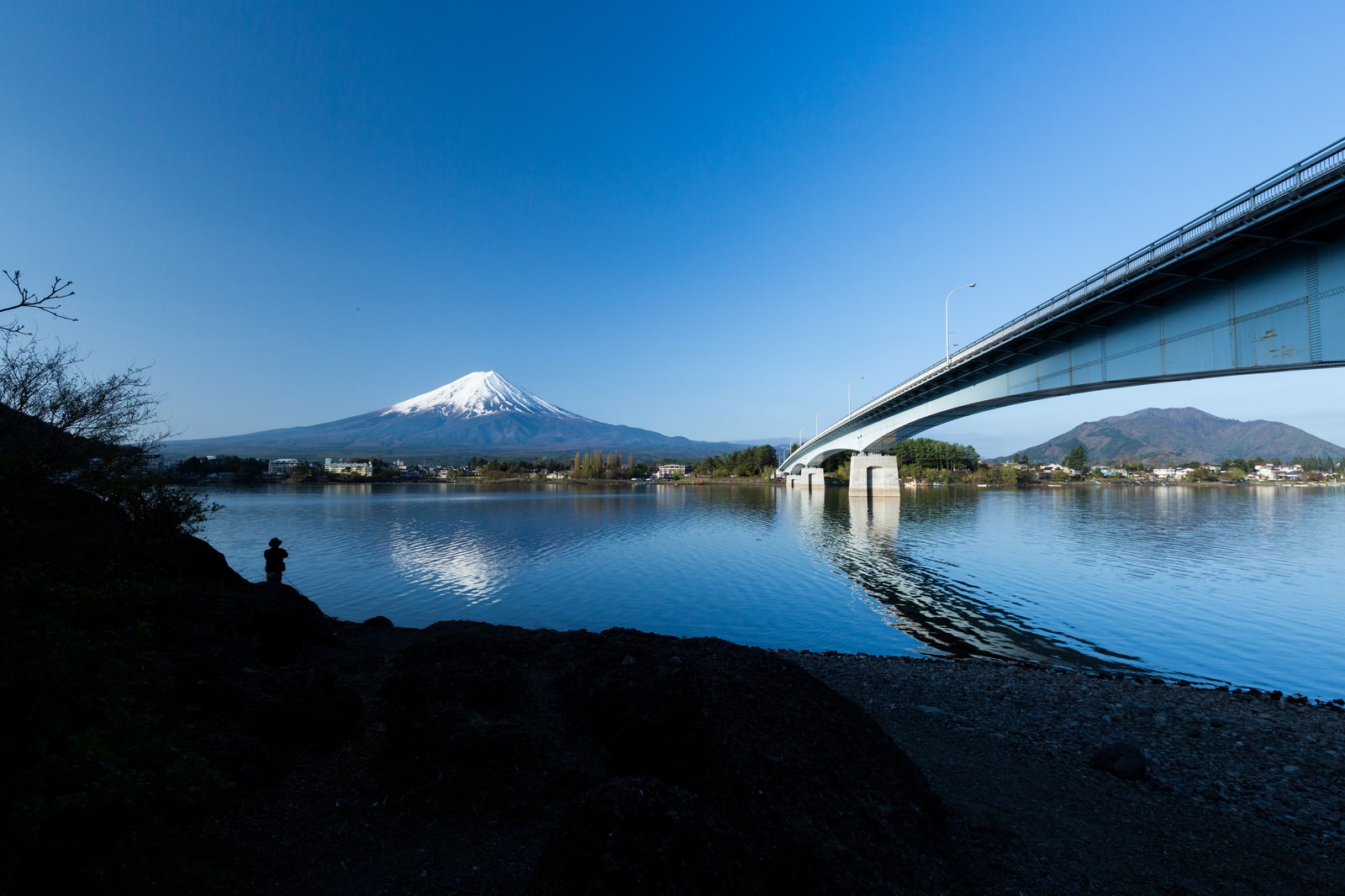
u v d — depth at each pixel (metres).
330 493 138.00
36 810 3.29
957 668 17.12
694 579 34.88
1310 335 18.30
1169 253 21.77
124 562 10.83
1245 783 9.77
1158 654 20.64
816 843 5.55
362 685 9.54
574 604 28.66
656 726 6.93
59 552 8.48
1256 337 20.28
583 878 4.25
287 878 4.98
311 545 49.12
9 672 4.28
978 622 25.31
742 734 6.89
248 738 6.76
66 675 4.68
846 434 97.50
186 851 4.64
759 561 41.25
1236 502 105.88
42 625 4.86
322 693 7.72
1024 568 37.81
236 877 4.80
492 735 7.16
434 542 50.91
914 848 6.19
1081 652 20.97
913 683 15.38
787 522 69.62
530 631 12.36
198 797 4.49
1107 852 7.43
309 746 7.08
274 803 5.97
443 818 6.08
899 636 23.25
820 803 6.19
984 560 41.34
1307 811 8.84
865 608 27.91
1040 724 12.41
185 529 15.87
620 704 7.67
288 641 10.16
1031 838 7.62
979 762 10.23
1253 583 32.28
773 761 6.56
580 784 6.58
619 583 33.53
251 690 7.74
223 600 9.98
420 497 125.81
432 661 10.41
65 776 3.75
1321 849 7.78
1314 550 44.81
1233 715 13.27
